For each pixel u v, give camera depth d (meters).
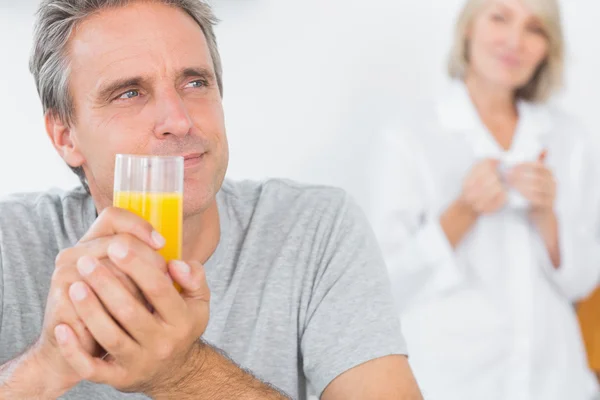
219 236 1.25
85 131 1.15
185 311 0.85
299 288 1.24
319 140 2.27
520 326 2.17
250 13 2.25
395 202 2.22
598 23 2.21
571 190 2.22
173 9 1.13
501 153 2.22
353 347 1.18
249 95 2.27
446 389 2.17
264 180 1.39
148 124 1.10
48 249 1.26
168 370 0.90
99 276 0.82
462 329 2.17
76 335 0.86
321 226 1.29
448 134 2.22
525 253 2.19
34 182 2.18
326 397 1.18
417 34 2.26
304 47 2.26
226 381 0.98
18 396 0.92
